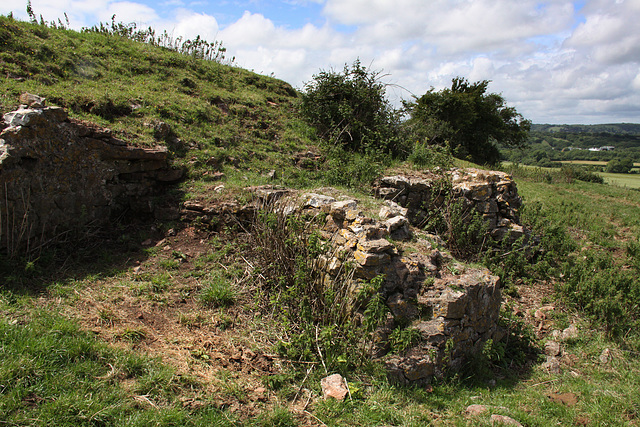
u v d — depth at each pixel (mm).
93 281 5066
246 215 6559
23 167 5141
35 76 8227
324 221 5609
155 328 4473
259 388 3932
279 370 4273
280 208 6082
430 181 8797
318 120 12227
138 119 8203
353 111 12109
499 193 8516
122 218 6594
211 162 8266
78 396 3203
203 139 8930
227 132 9766
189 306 5004
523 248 8164
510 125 33719
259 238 5863
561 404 4438
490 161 28422
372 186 8859
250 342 4609
